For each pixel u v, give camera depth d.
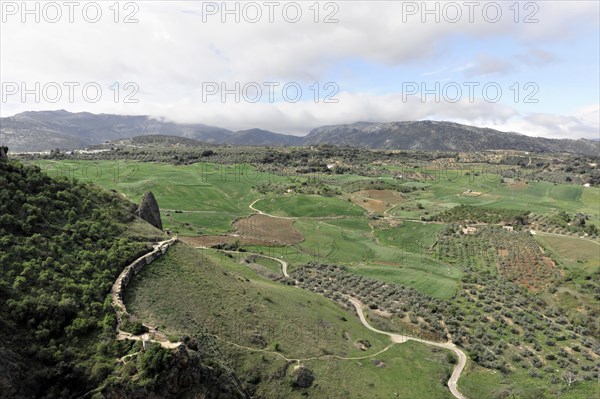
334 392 56.34
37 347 39.31
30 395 36.03
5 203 55.59
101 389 38.12
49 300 44.06
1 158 63.06
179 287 62.28
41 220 57.06
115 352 42.03
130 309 51.22
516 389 63.28
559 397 62.34
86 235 60.66
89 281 51.38
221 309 62.59
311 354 62.38
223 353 54.56
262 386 54.06
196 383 42.56
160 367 40.34
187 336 48.75
